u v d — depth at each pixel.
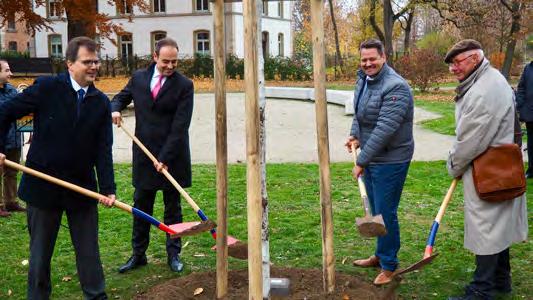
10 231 6.50
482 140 4.07
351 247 5.82
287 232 6.27
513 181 4.09
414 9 31.78
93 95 4.08
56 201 4.07
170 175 4.86
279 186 8.48
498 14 29.50
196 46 42.62
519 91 8.56
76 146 4.05
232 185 8.48
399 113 4.50
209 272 4.94
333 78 35.69
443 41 34.78
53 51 45.41
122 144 12.65
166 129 5.00
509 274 4.63
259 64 3.86
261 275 3.68
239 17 39.44
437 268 5.22
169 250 5.25
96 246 4.29
